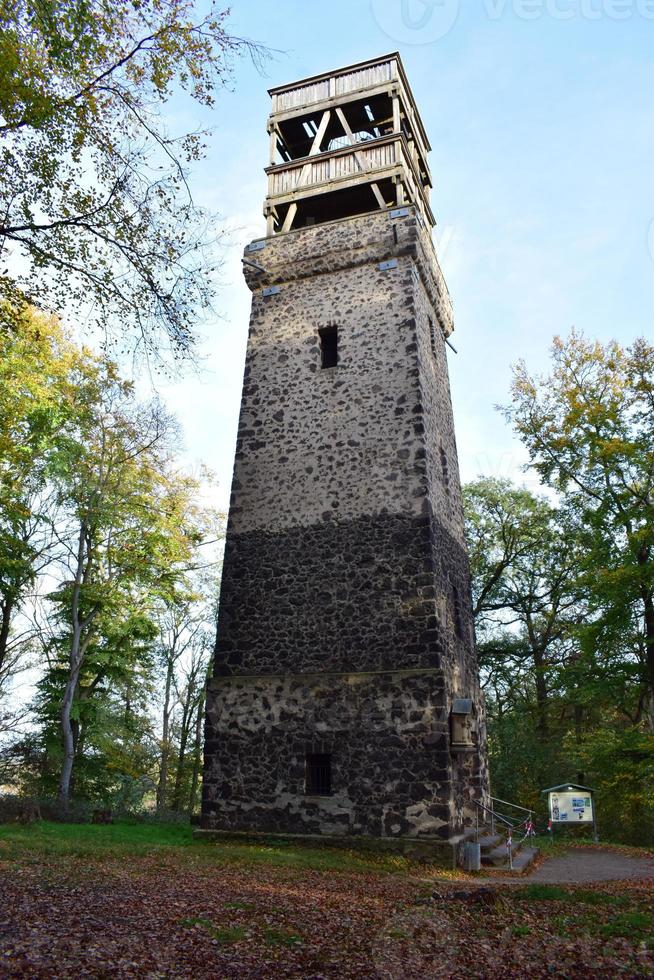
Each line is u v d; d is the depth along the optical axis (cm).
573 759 2403
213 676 1397
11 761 2311
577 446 2223
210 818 1320
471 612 1677
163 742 3058
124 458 2100
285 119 1800
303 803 1266
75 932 585
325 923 680
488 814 1539
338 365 1530
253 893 807
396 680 1272
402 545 1351
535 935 641
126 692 2519
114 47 854
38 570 2261
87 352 2120
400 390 1460
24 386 2008
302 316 1608
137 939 579
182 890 796
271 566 1431
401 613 1309
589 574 2122
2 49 791
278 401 1552
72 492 2134
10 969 482
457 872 1128
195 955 553
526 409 2364
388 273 1559
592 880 1111
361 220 1603
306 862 1063
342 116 1738
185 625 3306
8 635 2342
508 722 2645
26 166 857
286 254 1653
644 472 2114
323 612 1364
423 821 1183
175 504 2225
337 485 1440
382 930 659
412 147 1880
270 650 1377
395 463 1412
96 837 1282
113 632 2256
